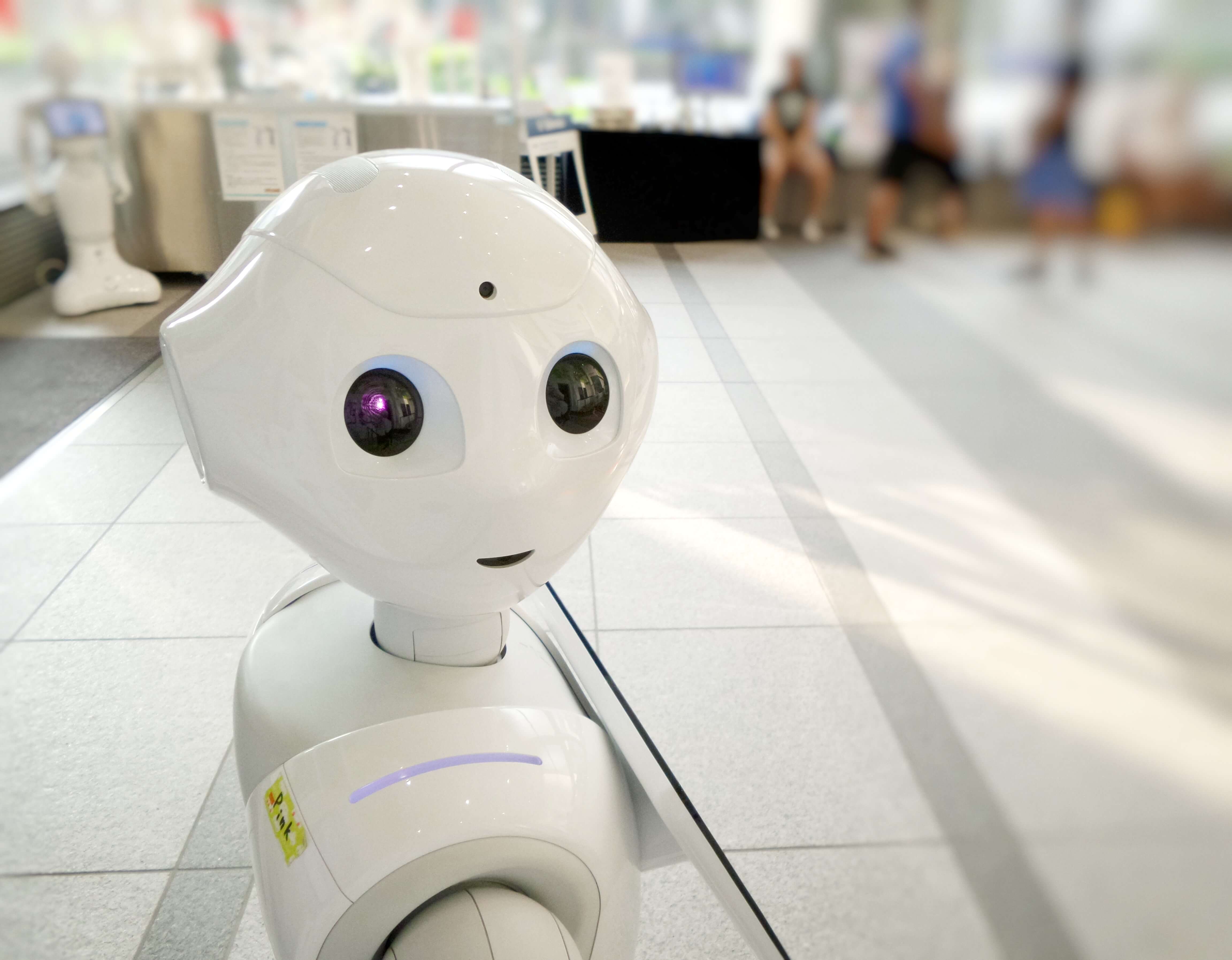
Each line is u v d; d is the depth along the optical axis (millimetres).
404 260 593
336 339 587
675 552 869
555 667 890
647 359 672
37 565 1490
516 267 608
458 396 593
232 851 1274
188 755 1362
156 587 1573
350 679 794
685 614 829
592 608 953
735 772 692
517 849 686
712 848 669
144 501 1626
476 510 617
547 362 612
